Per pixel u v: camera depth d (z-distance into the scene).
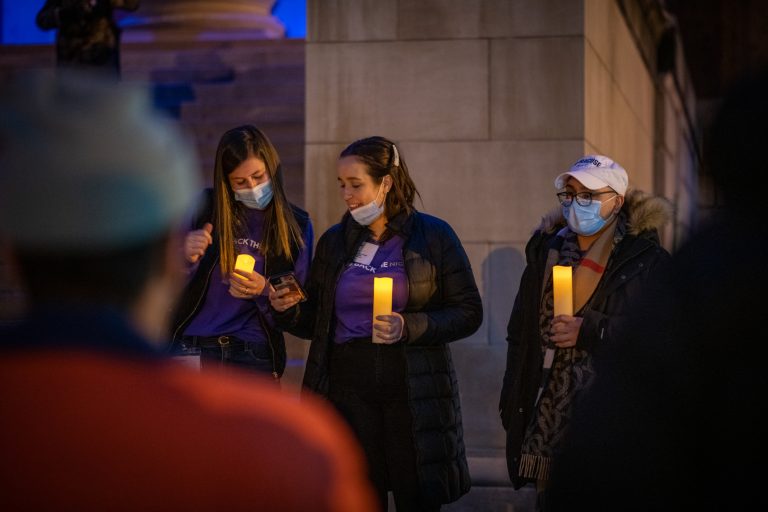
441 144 6.43
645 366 1.66
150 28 11.28
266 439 1.14
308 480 1.14
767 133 1.64
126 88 1.22
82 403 1.09
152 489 1.08
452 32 6.44
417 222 4.55
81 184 1.13
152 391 1.12
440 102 6.44
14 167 1.13
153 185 1.17
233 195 4.61
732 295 1.62
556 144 6.33
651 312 1.69
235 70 10.18
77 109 1.16
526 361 4.28
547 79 6.35
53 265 1.15
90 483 1.07
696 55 15.67
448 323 4.37
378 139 4.50
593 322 3.95
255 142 4.54
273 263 4.63
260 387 1.22
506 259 6.34
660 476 1.60
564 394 4.11
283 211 4.62
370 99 6.51
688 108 15.05
